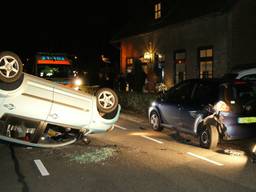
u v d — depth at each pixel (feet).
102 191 13.38
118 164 17.15
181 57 48.75
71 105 18.78
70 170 16.10
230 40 40.01
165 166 16.92
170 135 24.91
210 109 20.59
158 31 53.06
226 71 40.42
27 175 15.33
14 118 17.88
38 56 42.22
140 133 25.66
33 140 18.45
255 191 13.52
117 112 20.39
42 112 18.02
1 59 16.58
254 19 41.81
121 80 53.16
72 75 42.19
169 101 24.70
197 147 21.16
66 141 20.49
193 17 43.45
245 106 20.66
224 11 39.27
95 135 24.68
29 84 17.67
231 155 19.29
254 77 28.68
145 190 13.51
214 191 13.47
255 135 20.84
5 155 18.71
